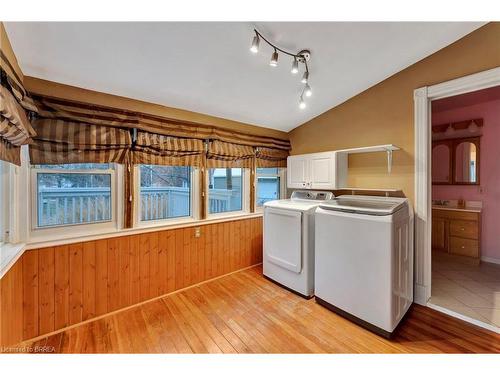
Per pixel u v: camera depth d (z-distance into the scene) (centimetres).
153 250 249
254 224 347
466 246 344
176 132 258
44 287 189
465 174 366
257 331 199
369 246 197
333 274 225
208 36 166
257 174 363
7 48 141
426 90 230
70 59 172
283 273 278
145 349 177
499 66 191
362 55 214
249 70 213
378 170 273
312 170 312
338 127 312
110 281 222
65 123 194
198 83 224
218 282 293
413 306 236
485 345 180
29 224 186
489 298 246
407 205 227
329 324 208
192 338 189
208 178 299
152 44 167
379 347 179
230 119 313
